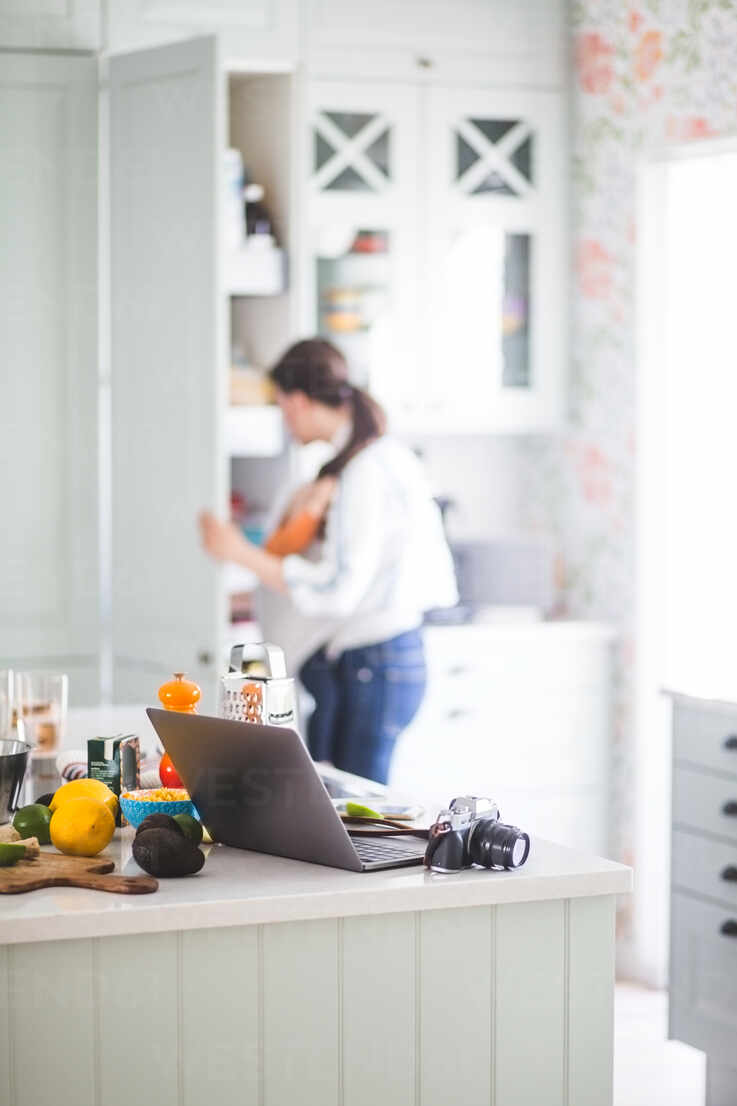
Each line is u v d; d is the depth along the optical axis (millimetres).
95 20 4219
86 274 4312
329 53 4348
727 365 4320
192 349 4082
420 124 4465
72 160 4266
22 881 1944
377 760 4062
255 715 2246
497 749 4430
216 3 4254
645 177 4398
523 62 4578
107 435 4438
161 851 1989
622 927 4555
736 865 3354
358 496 3969
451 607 4496
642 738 4492
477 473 4996
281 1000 1957
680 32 4219
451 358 4555
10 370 4273
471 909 2025
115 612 4348
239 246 4262
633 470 4492
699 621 4426
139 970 1899
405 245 4465
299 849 2090
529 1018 2062
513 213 4602
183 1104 1929
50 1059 1873
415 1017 2012
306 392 4133
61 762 2400
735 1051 3359
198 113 4020
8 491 4289
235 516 4465
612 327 4551
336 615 4023
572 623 4574
